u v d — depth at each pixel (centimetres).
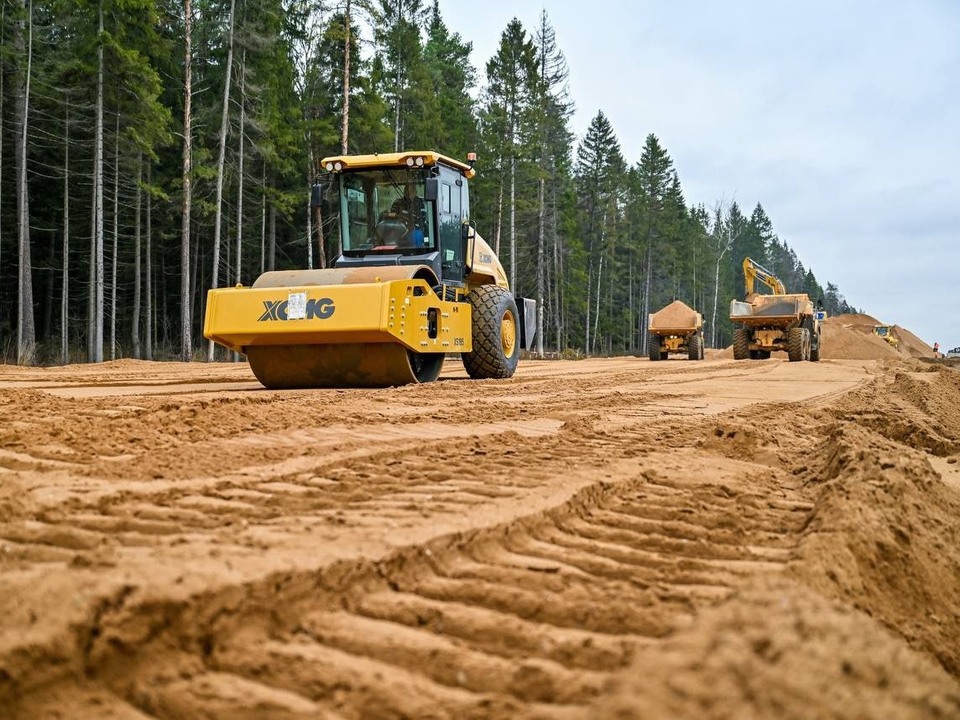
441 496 375
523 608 246
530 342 1414
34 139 3244
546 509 348
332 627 222
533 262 5612
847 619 181
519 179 4525
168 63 3153
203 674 194
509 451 514
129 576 217
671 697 141
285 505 354
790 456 575
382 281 985
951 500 434
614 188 6600
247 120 3203
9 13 2772
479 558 294
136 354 3209
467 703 185
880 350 3791
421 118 4000
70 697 180
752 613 176
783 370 1847
